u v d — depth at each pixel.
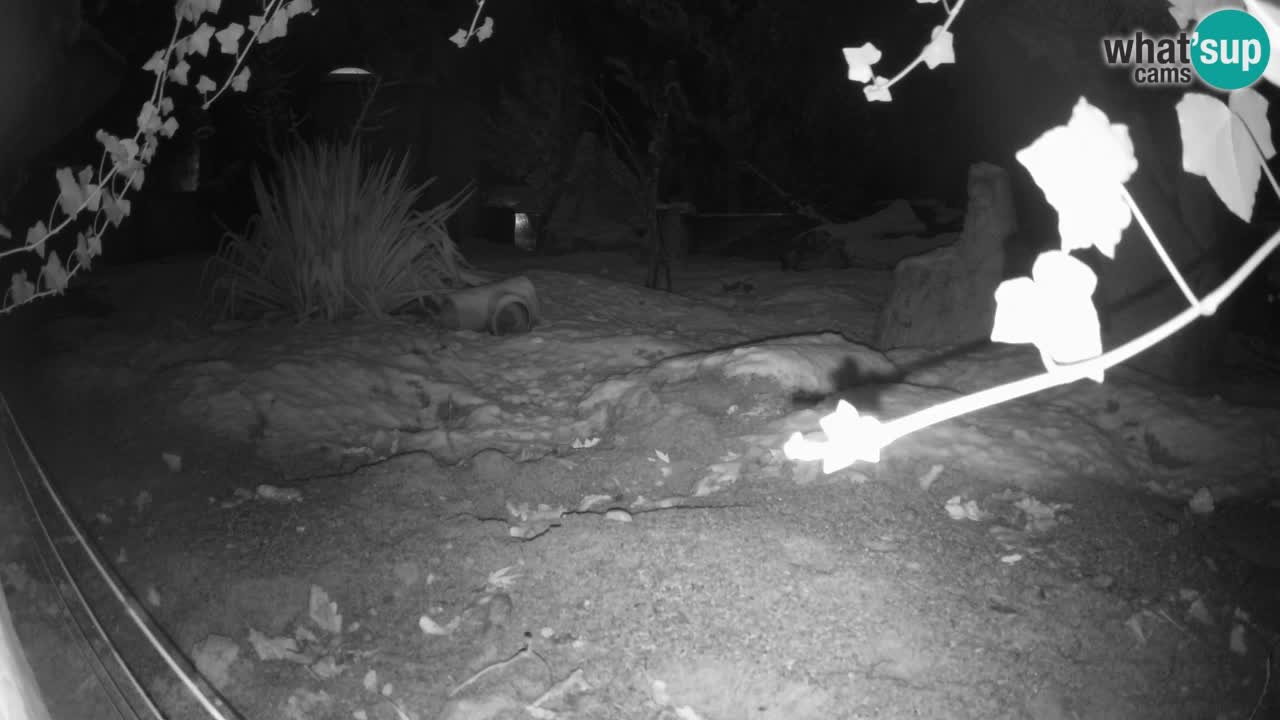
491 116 10.43
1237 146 0.57
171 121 2.19
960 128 9.55
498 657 2.61
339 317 4.98
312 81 9.05
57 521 3.15
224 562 2.92
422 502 3.32
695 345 5.08
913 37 9.54
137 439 3.68
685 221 8.86
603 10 10.83
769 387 3.96
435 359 4.64
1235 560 2.96
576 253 8.70
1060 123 4.44
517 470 3.48
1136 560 2.88
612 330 5.23
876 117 9.91
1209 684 2.44
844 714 2.32
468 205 9.80
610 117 10.93
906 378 4.24
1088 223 0.56
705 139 10.31
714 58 9.73
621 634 2.63
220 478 3.44
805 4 9.71
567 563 2.90
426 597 2.83
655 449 3.63
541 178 9.96
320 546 3.00
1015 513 3.11
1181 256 4.22
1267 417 3.69
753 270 7.66
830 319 5.76
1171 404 3.81
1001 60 4.78
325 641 2.70
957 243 4.77
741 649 2.54
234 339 4.63
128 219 7.59
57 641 2.63
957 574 2.80
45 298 5.44
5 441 3.53
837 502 3.15
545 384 4.54
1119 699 2.38
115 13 6.55
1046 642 2.55
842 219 9.66
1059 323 0.56
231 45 2.17
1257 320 4.70
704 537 2.96
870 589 2.72
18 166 3.01
